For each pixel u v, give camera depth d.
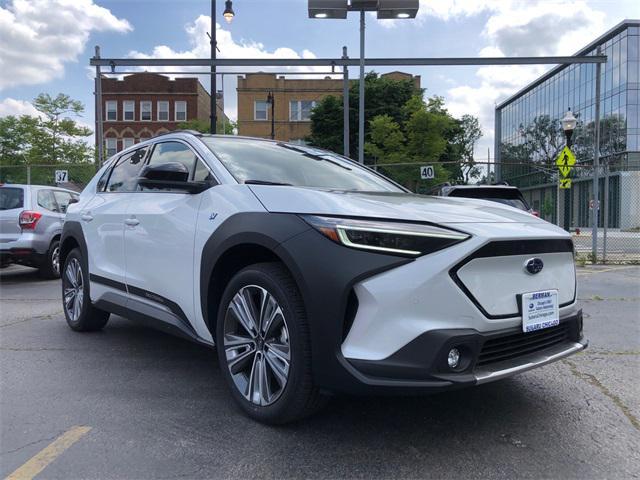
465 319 2.65
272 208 3.09
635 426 3.19
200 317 3.54
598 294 8.41
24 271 11.31
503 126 63.72
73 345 4.95
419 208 3.05
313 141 36.19
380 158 28.55
